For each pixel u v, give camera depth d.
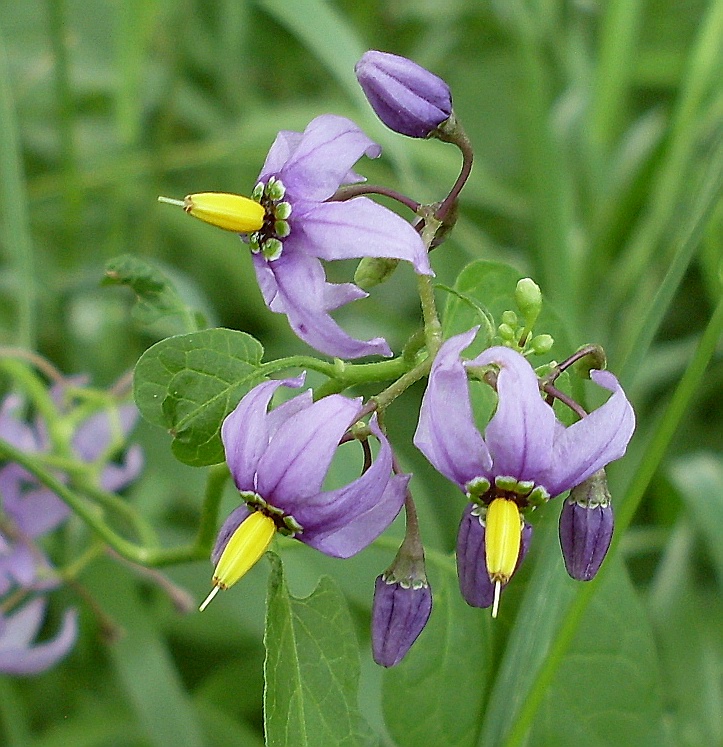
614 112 0.32
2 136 0.26
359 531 0.20
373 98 0.21
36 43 0.37
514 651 0.23
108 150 0.36
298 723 0.21
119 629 0.26
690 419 0.33
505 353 0.20
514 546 0.20
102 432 0.26
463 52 0.40
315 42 0.29
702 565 0.30
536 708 0.23
